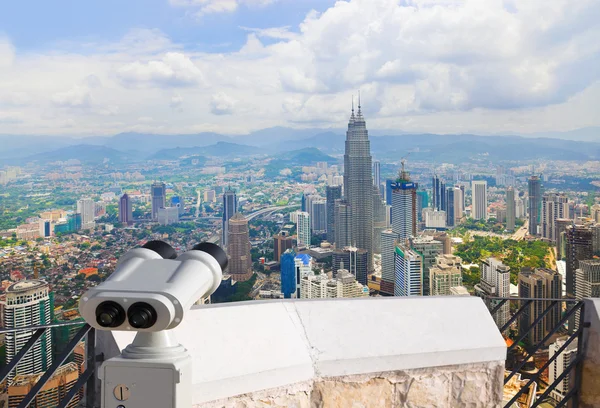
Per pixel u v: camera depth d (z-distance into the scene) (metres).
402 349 2.01
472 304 2.25
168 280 1.10
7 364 1.66
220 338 1.84
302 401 1.90
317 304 2.12
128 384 1.12
